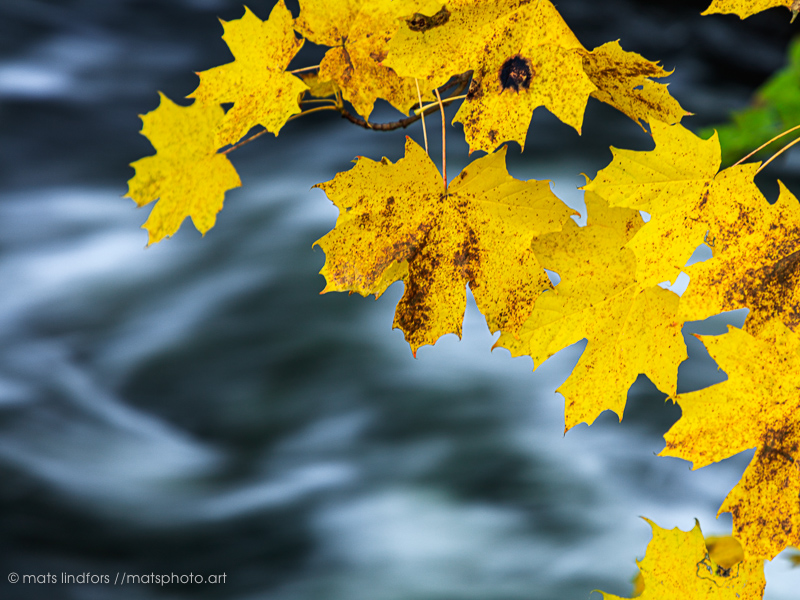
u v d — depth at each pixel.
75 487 6.38
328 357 7.74
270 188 9.96
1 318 8.48
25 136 11.13
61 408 7.32
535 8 0.63
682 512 6.00
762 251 0.63
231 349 8.01
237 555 5.87
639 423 6.75
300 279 8.62
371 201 0.70
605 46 0.71
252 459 6.87
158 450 6.94
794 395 0.64
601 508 6.05
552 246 0.71
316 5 0.76
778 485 0.65
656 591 0.78
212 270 8.97
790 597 2.73
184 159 0.83
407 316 0.72
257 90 0.77
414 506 6.17
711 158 0.63
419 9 0.65
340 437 6.97
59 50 12.86
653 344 0.73
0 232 9.60
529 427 6.88
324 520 6.15
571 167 9.48
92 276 9.02
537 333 0.73
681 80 11.41
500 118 0.66
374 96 0.81
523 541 5.79
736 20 11.62
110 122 11.69
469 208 0.71
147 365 7.92
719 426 0.66
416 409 7.14
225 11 14.30
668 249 0.65
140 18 13.85
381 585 5.50
